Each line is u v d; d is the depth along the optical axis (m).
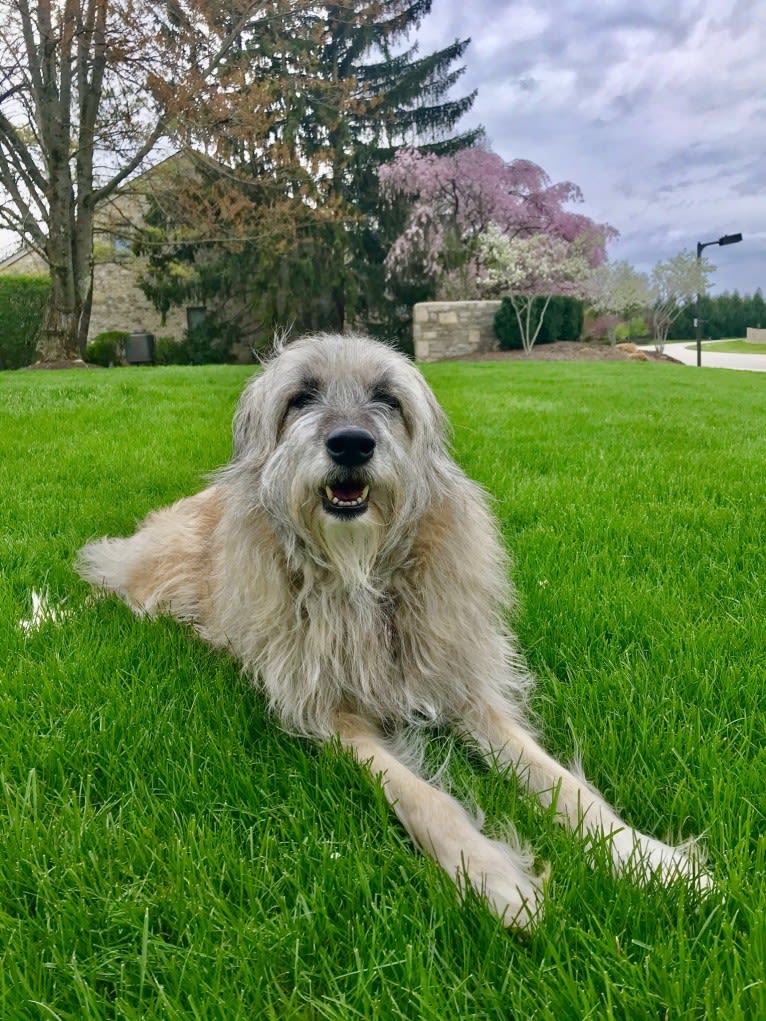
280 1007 1.54
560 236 32.72
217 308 34.47
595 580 3.86
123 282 35.22
